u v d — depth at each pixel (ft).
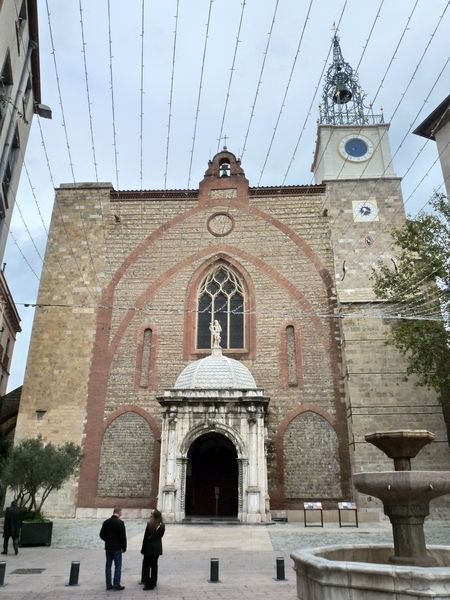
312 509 82.43
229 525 82.74
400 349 92.63
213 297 116.47
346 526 82.58
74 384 107.86
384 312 104.06
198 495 100.42
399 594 26.50
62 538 69.92
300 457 99.66
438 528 79.30
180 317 113.50
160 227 122.01
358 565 28.19
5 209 66.95
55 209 124.16
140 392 106.73
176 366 108.99
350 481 96.78
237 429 90.33
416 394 99.35
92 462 101.14
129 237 121.29
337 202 120.06
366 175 125.39
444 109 96.17
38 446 74.38
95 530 78.74
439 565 34.88
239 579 42.52
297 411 103.40
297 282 114.83
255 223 120.88
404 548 35.45
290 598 35.47
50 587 39.52
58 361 109.70
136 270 118.11
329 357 107.34
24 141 72.69
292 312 112.16
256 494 85.51
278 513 95.35
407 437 38.58
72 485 99.40
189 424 91.25
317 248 117.50
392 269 112.16
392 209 118.62
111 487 98.94
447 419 103.55
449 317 84.12
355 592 27.81
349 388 100.68
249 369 107.96
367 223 117.50
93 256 119.44
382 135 129.18
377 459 95.20
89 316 113.80
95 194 125.29
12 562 51.21
